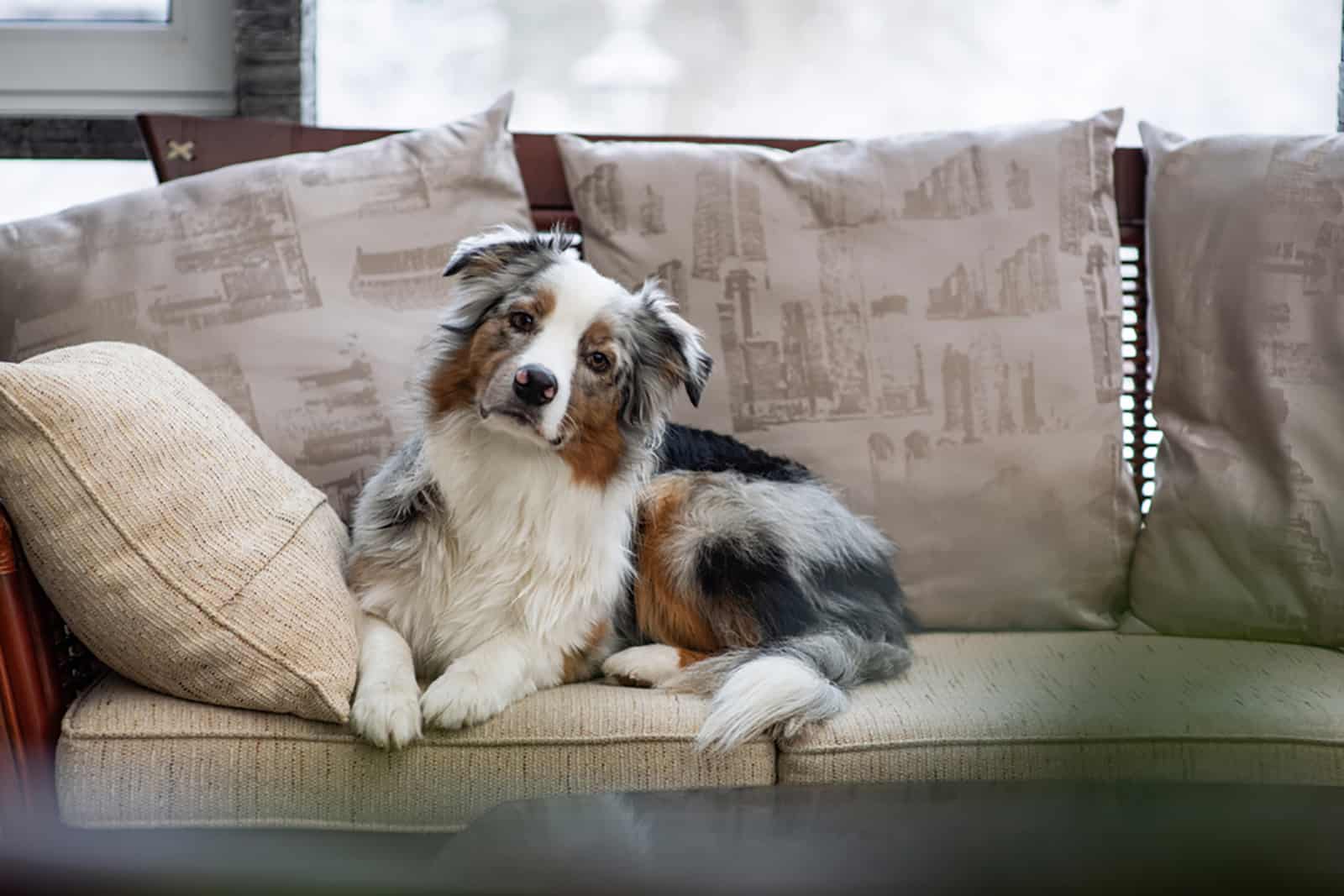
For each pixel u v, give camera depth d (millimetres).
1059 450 2301
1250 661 1991
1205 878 863
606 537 1984
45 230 2219
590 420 1929
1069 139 2398
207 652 1612
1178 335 2332
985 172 2371
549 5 3014
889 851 980
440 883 1013
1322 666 1979
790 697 1699
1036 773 1106
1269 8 3070
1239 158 2324
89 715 1623
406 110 3025
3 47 2852
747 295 2326
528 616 1908
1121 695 1440
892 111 3084
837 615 2037
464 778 1651
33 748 1610
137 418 1659
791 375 2318
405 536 1938
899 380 2314
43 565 1591
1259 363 2213
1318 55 3076
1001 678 1939
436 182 2346
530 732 1685
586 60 3045
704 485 2125
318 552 1809
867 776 1688
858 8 3064
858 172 2375
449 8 2998
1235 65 3092
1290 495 2145
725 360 2326
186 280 2199
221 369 2176
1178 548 2248
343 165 2322
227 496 1704
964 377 2309
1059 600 2297
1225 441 2258
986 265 2332
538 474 1924
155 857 1078
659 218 2352
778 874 987
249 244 2234
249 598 1635
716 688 1839
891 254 2340
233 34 2857
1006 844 938
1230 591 2178
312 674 1635
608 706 1756
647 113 3076
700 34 3059
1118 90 3082
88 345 1818
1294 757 1628
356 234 2281
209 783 1608
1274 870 871
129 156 2900
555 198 2535
